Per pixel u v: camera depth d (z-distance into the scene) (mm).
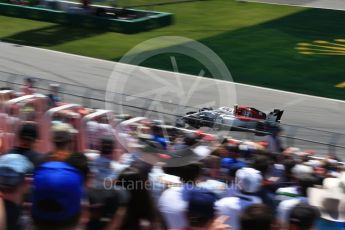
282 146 23281
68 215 5461
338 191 8820
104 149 10953
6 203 6852
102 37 61188
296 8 72562
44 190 5453
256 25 65438
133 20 63219
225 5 74438
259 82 48938
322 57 55156
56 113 15359
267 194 9875
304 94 46406
